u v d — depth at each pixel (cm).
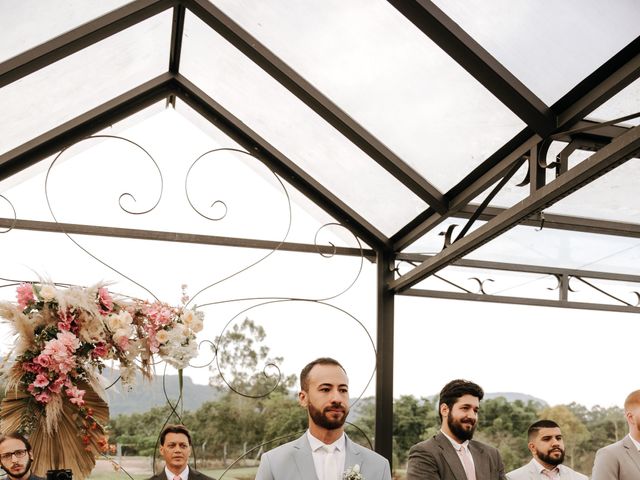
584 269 591
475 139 432
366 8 380
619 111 364
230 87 520
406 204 530
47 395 270
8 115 472
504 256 573
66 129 523
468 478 377
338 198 571
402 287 551
